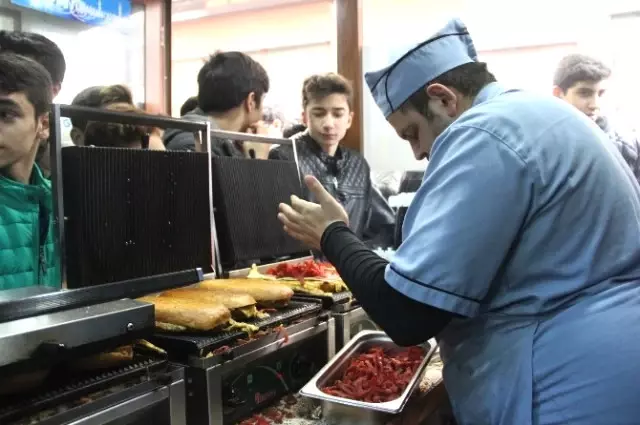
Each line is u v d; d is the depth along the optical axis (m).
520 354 0.95
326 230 1.14
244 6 4.14
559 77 2.49
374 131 2.98
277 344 1.21
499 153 0.93
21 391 0.81
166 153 1.33
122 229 1.22
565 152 0.95
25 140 1.21
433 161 1.02
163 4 3.31
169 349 1.07
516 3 3.33
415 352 1.45
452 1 3.48
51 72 1.83
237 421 1.13
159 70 3.33
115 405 0.88
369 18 3.66
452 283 0.90
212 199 1.56
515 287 0.97
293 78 4.05
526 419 0.93
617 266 0.95
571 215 0.94
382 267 1.02
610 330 0.90
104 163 1.17
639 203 1.03
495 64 3.41
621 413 0.88
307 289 1.50
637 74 3.07
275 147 2.18
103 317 0.89
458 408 1.05
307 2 3.94
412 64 1.08
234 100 2.12
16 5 2.68
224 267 1.64
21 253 1.27
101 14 3.07
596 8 3.14
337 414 1.14
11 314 0.93
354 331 1.55
